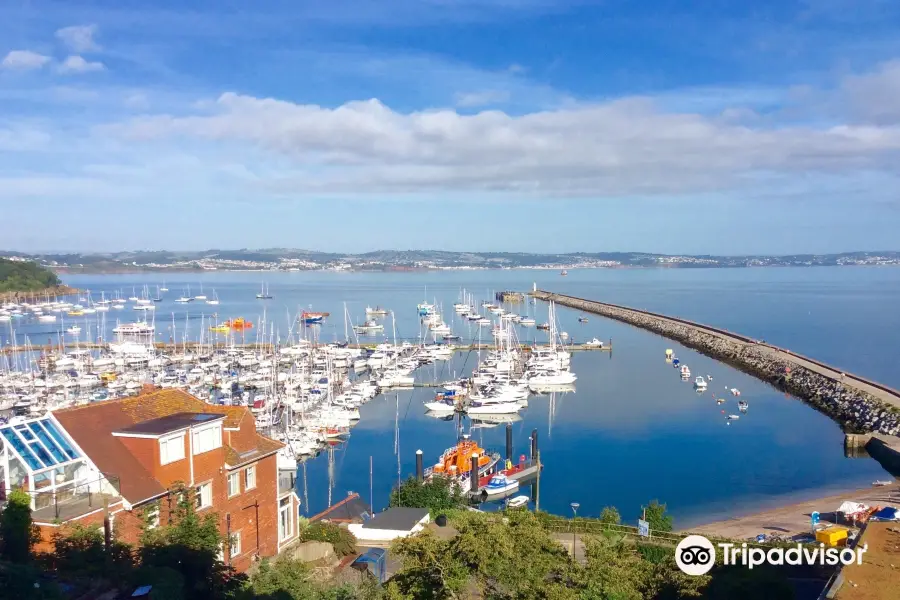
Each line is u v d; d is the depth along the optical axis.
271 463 43.78
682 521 66.50
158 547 31.84
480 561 28.00
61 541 30.55
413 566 29.19
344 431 105.56
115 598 27.69
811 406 122.75
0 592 25.34
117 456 35.12
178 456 36.81
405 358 170.38
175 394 43.41
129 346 178.00
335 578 38.53
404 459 93.19
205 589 31.83
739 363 167.88
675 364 170.12
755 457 90.75
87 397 125.56
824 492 75.62
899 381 140.38
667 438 101.31
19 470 33.25
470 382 140.62
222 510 39.38
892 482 78.56
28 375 141.75
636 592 29.59
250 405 121.75
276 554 43.56
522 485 80.12
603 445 97.75
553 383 144.38
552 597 27.17
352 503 64.75
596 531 49.78
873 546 35.94
